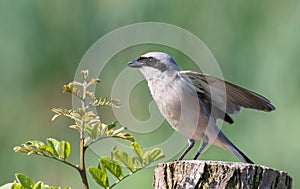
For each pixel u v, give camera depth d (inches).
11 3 477.7
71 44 483.2
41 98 499.8
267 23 476.4
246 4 480.1
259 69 467.2
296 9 473.1
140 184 425.7
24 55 479.5
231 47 476.4
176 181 281.9
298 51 462.3
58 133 510.6
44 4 482.6
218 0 481.4
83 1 485.4
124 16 477.4
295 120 453.7
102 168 264.2
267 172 275.3
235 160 449.7
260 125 459.2
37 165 499.8
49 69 486.3
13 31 477.4
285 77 460.8
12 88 489.7
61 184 490.6
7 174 501.4
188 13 478.6
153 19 474.9
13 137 506.9
